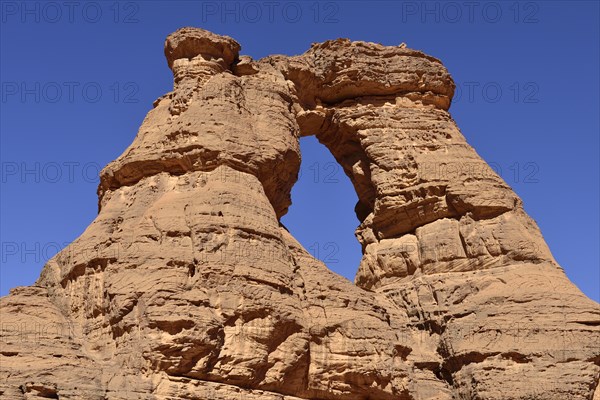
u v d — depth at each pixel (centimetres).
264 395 2617
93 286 2744
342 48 3659
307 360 2758
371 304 2972
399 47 3744
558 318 2938
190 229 2770
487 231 3231
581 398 2783
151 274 2650
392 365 2839
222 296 2650
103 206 3077
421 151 3472
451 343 2988
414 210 3391
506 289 3052
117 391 2423
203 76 3203
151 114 3206
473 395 2856
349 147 3662
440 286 3189
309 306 2833
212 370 2558
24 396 2327
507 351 2881
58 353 2478
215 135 2998
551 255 3219
